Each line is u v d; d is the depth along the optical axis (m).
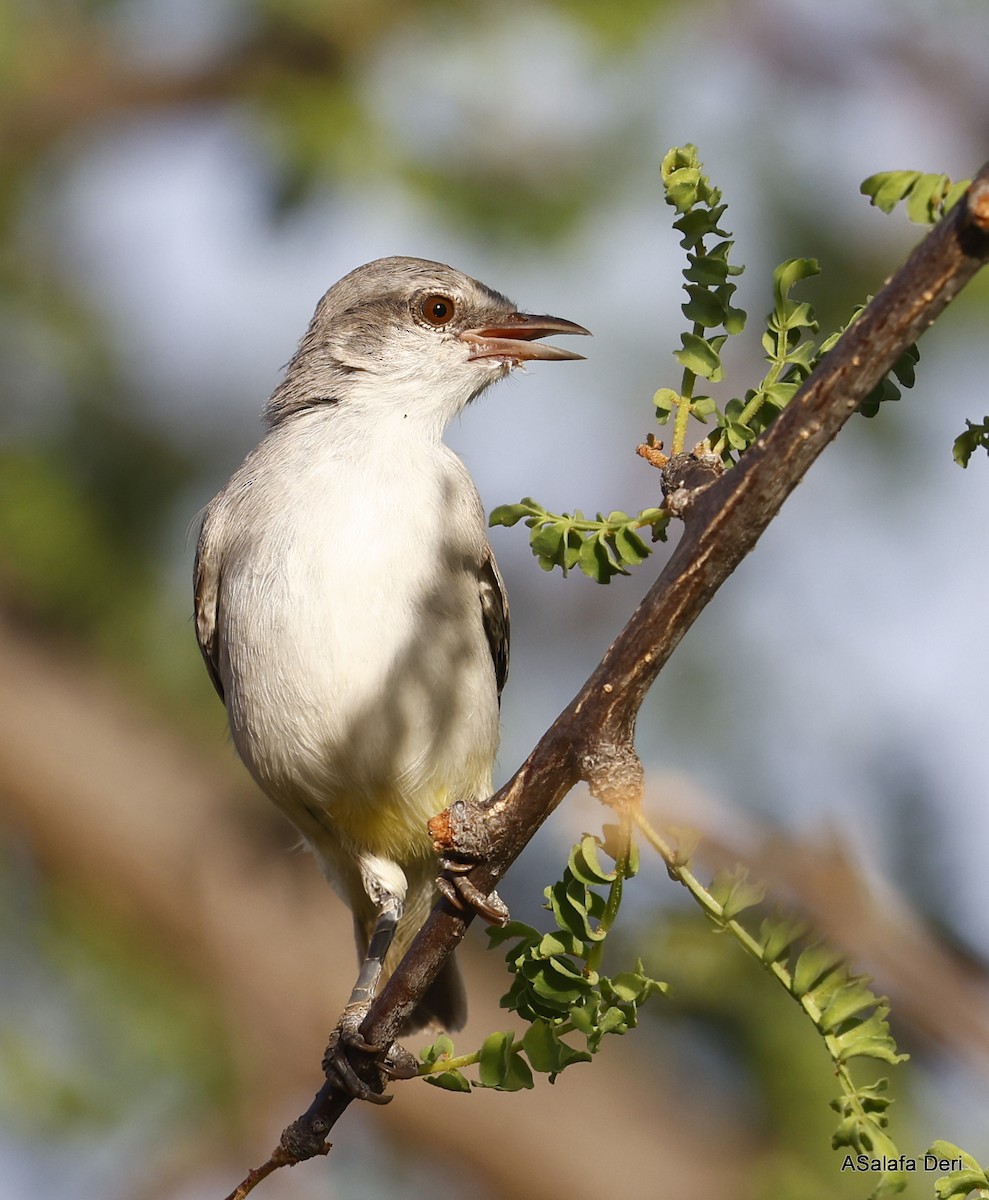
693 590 6.11
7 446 13.02
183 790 12.48
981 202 5.49
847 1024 5.80
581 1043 11.09
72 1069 11.82
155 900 12.09
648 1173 10.57
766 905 7.14
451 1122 10.80
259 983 11.92
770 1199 10.11
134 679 12.79
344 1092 7.52
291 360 11.52
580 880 6.11
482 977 12.58
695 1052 10.96
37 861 12.20
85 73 13.96
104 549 12.94
